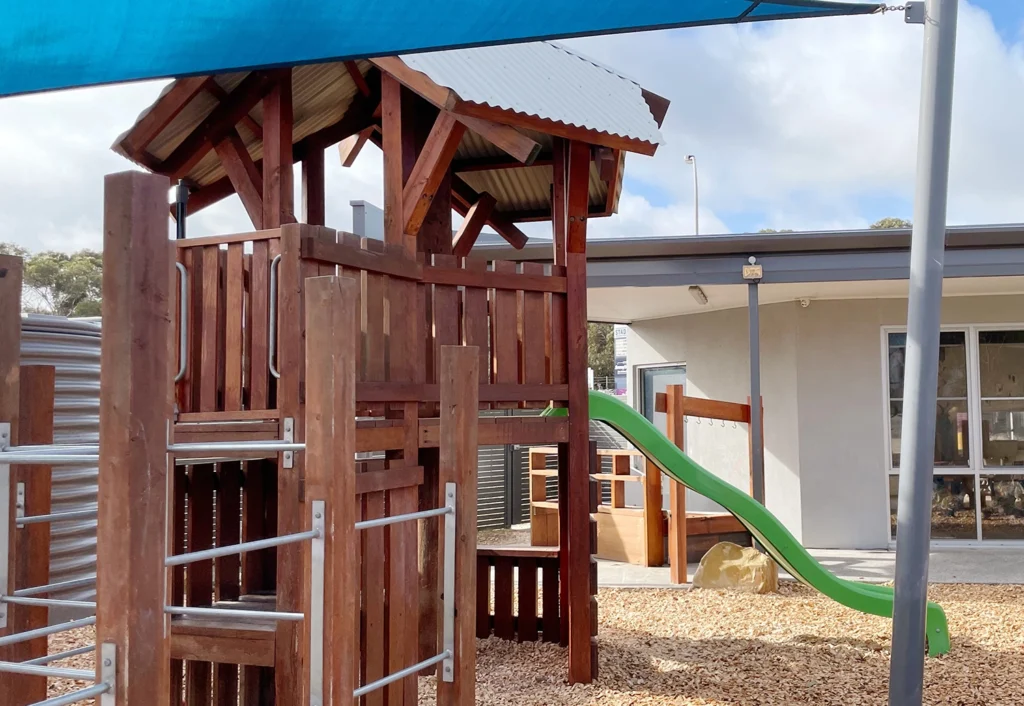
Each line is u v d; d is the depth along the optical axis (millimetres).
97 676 2041
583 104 5691
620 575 9438
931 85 4062
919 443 4125
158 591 2070
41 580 3861
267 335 4203
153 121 5145
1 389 3371
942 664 6270
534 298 5684
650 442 6945
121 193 2078
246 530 5609
